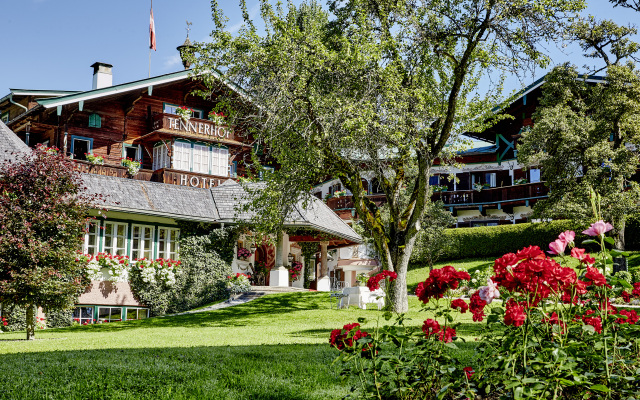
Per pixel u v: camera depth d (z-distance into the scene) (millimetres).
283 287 25141
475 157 41406
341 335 4965
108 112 30031
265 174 19078
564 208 25859
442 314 4984
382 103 16766
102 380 6730
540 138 26938
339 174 18891
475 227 36719
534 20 16594
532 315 4801
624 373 4527
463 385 4703
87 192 21828
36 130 30969
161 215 22891
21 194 13805
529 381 3707
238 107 18656
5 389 6301
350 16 18641
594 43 27578
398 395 4812
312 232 27125
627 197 25031
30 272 13250
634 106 25828
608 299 4984
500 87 20609
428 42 17469
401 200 34094
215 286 23734
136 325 18891
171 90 31656
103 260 21688
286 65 16219
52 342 12523
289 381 6789
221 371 7340
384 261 18562
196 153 30234
